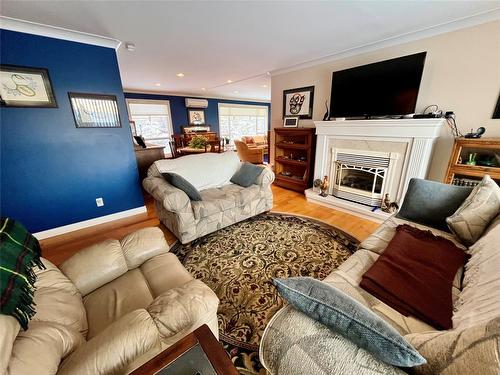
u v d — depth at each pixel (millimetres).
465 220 1388
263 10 1866
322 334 646
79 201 2590
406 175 2486
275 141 4121
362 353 591
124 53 2906
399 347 513
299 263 1926
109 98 2564
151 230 1418
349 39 2514
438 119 2113
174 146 6395
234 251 2111
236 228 2551
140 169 3539
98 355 652
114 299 1057
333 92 3004
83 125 2451
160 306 841
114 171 2773
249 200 2574
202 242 2266
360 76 2688
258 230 2500
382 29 2254
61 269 1101
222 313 1438
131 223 2795
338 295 688
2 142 2072
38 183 2309
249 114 9156
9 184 2166
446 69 2230
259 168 2857
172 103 7035
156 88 6008
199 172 2740
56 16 1878
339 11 1894
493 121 2061
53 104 2238
